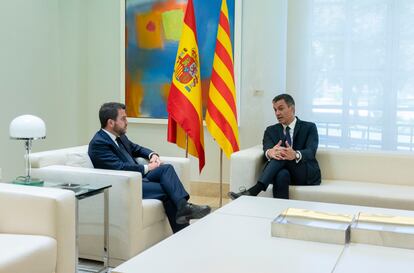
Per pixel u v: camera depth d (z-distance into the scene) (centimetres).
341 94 478
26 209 237
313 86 485
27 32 514
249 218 252
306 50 482
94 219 308
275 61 497
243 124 514
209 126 409
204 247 203
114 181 297
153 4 545
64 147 569
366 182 388
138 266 179
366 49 467
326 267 180
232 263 183
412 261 188
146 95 555
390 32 458
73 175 307
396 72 459
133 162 350
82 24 569
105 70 575
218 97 407
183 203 325
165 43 543
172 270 175
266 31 498
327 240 210
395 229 213
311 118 489
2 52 484
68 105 565
